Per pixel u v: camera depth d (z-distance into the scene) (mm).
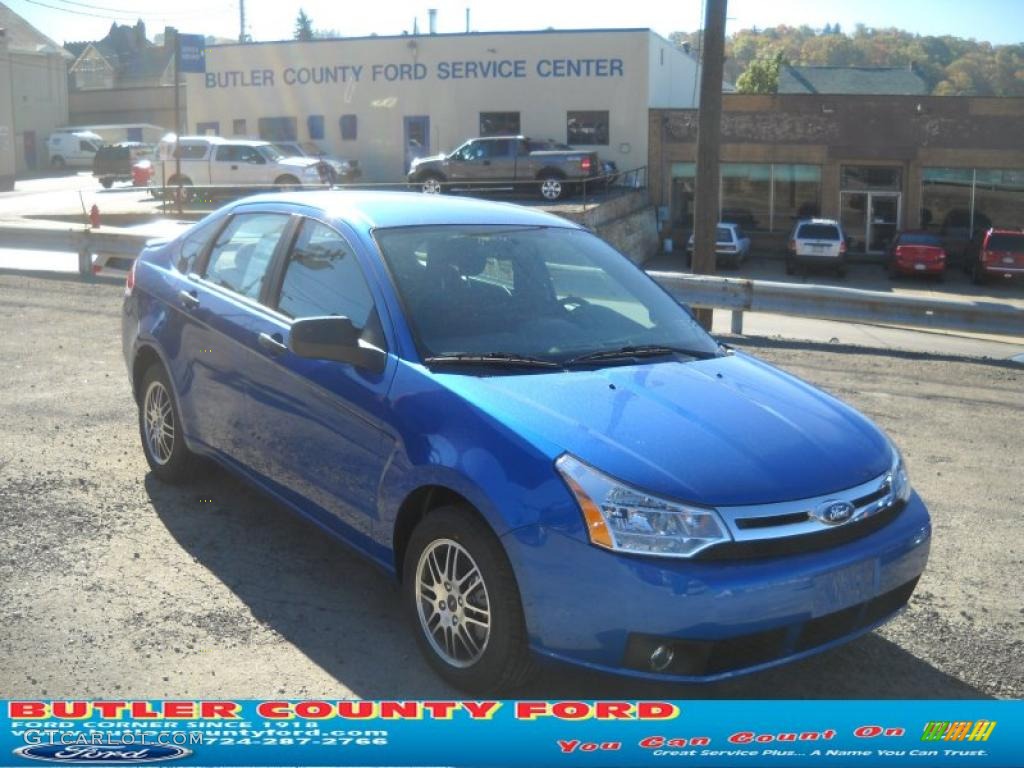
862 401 8445
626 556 3182
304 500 4359
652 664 3211
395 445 3766
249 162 33469
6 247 14641
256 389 4551
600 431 3459
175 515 5148
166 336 5238
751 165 40750
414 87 41875
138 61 90812
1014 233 34312
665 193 40688
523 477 3338
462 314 4117
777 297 12180
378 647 3949
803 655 3426
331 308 4305
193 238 5477
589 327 4340
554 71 40531
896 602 3721
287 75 43219
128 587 4340
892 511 3697
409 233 4406
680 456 3396
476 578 3521
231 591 4355
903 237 36062
